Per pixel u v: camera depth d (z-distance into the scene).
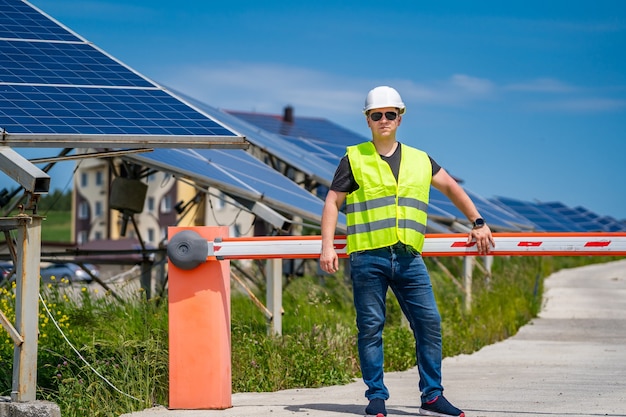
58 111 8.98
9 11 11.83
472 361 13.12
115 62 10.88
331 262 7.07
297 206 15.13
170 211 76.44
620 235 7.29
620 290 31.77
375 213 7.09
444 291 19.69
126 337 10.02
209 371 7.97
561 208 61.06
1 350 10.01
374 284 7.15
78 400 8.28
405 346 12.66
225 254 7.84
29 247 7.80
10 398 7.97
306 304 14.83
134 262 18.91
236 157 18.05
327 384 10.27
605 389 9.26
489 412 7.57
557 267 50.47
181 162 14.87
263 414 7.62
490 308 18.66
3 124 8.33
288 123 41.34
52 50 10.84
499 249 7.40
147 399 8.53
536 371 11.63
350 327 13.05
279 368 10.16
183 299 8.00
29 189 7.64
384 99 7.12
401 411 7.70
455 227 20.97
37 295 7.88
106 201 87.88
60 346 9.85
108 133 8.59
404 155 7.20
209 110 22.00
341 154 29.69
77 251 16.86
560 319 21.47
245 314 13.23
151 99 9.91
